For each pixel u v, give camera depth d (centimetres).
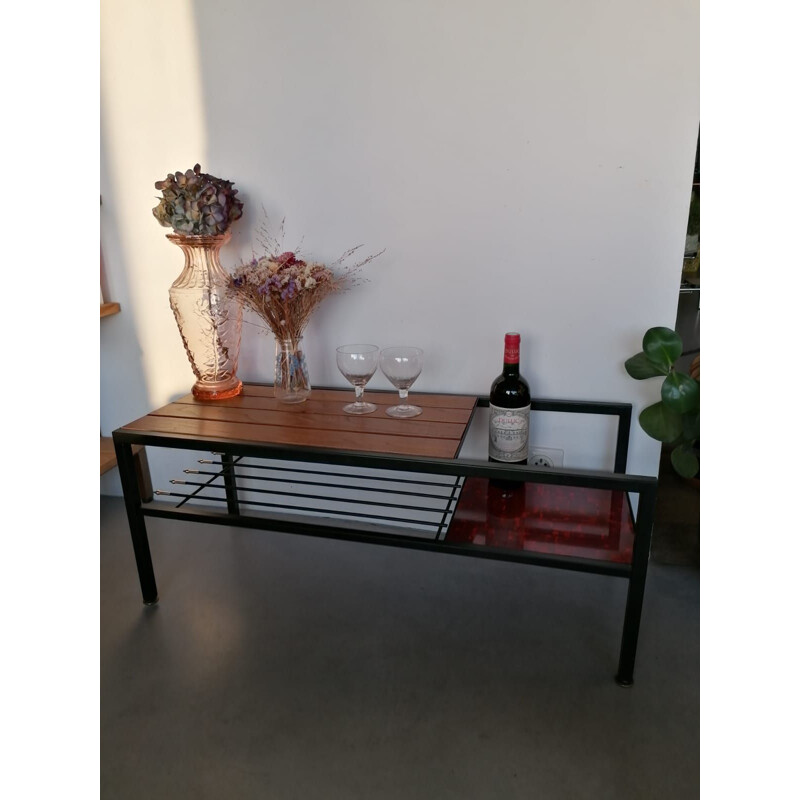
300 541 179
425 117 145
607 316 149
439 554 172
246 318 173
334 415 143
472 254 152
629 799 99
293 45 148
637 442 157
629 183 138
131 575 162
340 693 122
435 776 104
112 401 193
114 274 178
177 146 163
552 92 136
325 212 158
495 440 148
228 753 109
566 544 128
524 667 128
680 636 135
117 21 156
